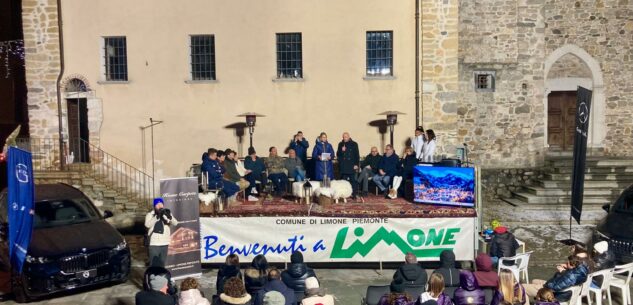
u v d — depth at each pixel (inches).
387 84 626.5
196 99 636.1
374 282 434.9
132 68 637.3
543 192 669.9
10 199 325.4
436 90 623.8
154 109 639.8
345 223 452.1
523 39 712.4
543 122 727.1
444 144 627.5
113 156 644.7
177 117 639.1
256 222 454.9
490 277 326.0
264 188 558.6
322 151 560.7
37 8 634.2
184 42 631.8
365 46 623.8
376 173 560.4
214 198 456.8
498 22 705.6
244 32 628.4
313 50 625.9
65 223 438.3
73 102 655.1
